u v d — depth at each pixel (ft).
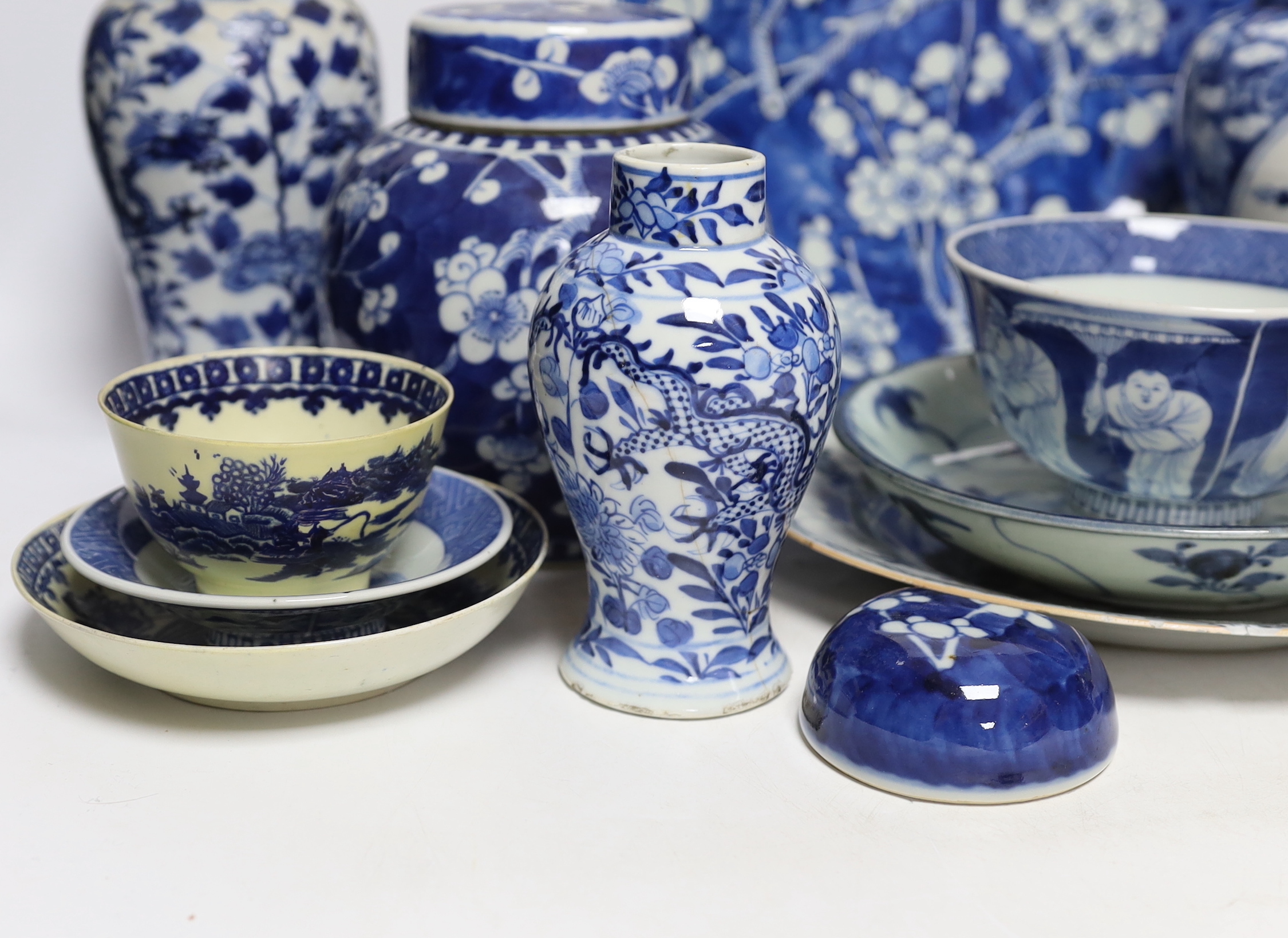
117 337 3.62
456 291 2.39
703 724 2.20
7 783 2.00
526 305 2.38
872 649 2.06
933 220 3.32
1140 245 2.83
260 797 1.98
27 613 2.50
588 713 2.23
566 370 2.03
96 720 2.16
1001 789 1.97
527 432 2.48
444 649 2.09
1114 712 2.08
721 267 2.01
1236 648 2.34
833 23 3.16
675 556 2.12
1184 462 2.32
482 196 2.37
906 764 1.98
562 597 2.62
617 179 2.06
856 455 2.50
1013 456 2.92
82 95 3.18
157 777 2.02
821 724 2.08
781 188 3.27
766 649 2.28
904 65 3.21
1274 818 1.97
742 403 1.98
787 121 3.22
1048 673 2.00
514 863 1.85
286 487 2.02
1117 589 2.25
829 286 3.34
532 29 2.37
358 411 2.43
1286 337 2.12
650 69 2.44
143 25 2.89
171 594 2.02
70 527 2.26
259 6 2.93
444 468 2.57
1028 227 2.79
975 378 3.03
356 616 2.12
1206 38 3.03
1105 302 2.18
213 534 2.07
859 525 2.59
